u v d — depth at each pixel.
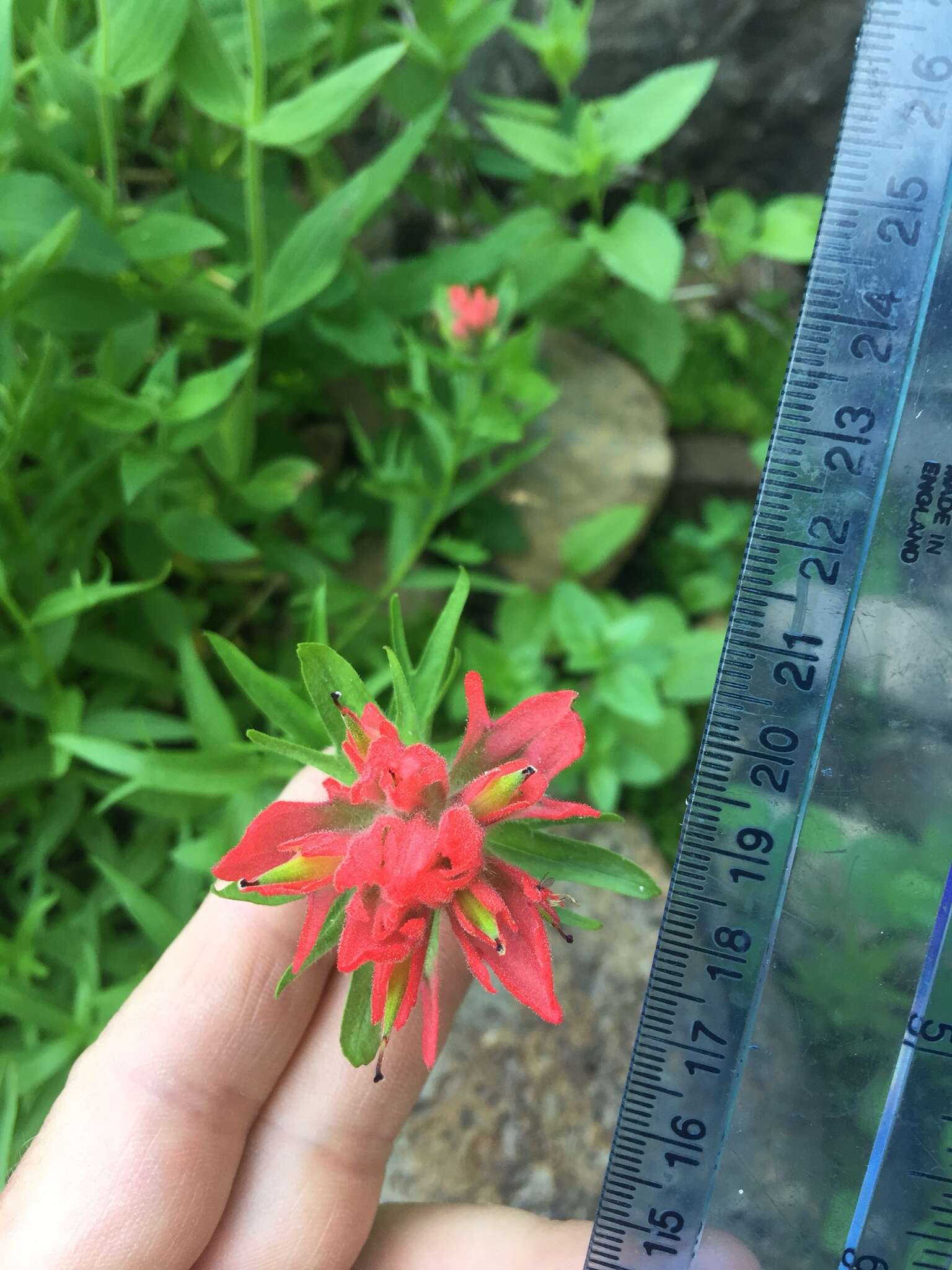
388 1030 0.08
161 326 0.17
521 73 0.21
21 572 0.14
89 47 0.13
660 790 0.18
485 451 0.16
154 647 0.16
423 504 0.16
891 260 0.10
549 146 0.17
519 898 0.08
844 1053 0.10
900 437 0.10
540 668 0.17
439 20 0.16
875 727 0.10
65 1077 0.12
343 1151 0.10
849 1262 0.10
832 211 0.10
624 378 0.20
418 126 0.15
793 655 0.10
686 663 0.18
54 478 0.14
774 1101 0.10
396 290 0.16
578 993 0.16
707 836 0.10
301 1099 0.10
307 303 0.15
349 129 0.21
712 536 0.20
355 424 0.15
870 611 0.10
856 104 0.10
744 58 0.21
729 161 0.22
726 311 0.22
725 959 0.10
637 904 0.17
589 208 0.22
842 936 0.10
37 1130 0.12
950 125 0.10
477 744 0.09
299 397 0.18
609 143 0.17
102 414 0.12
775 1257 0.10
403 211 0.21
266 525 0.16
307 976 0.10
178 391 0.13
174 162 0.16
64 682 0.15
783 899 0.10
